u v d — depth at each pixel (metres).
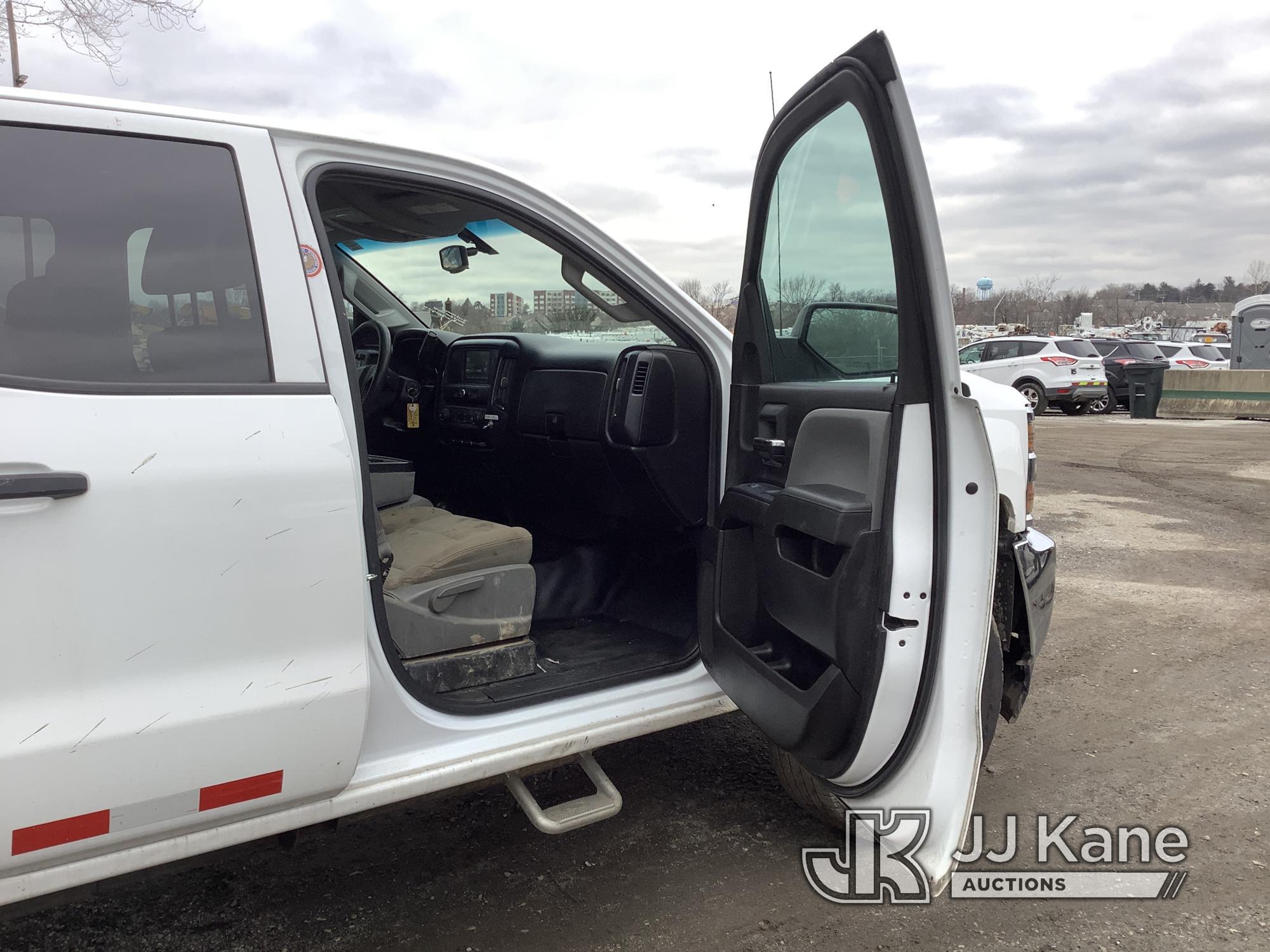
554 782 3.00
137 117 1.69
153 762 1.57
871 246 2.06
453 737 2.06
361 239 3.11
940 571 1.97
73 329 1.58
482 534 2.44
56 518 1.47
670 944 2.22
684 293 2.62
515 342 3.36
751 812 2.83
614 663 2.69
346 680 1.77
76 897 1.78
